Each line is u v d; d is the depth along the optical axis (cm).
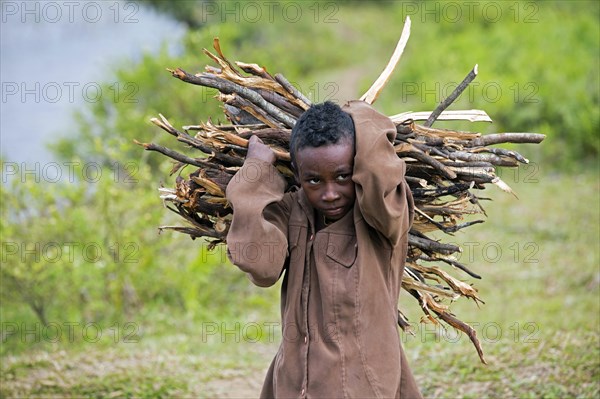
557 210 2445
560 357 1463
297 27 5069
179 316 1981
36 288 1903
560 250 2166
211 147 893
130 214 1997
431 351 1580
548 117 3020
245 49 3653
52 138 3219
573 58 3488
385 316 812
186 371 1583
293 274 827
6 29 5381
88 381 1527
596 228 2277
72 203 1970
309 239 830
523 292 1928
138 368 1589
